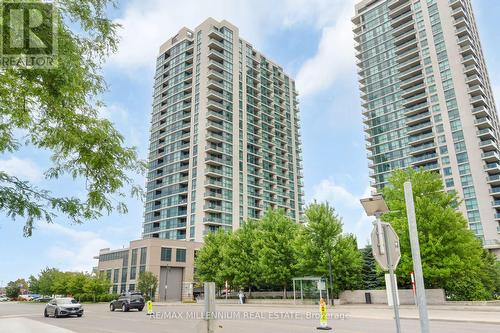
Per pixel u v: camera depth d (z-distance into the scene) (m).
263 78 113.12
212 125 90.06
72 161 5.51
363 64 110.31
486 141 81.06
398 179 34.34
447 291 33.88
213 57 99.00
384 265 5.11
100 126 5.52
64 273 79.56
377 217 6.11
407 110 96.69
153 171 98.00
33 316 29.86
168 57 109.44
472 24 100.38
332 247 37.88
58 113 5.19
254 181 96.88
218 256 54.69
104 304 60.44
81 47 5.30
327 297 36.84
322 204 39.28
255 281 48.78
